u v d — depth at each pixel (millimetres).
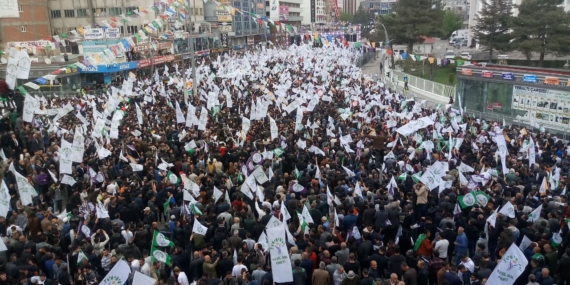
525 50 55062
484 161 18375
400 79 56844
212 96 28984
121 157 18125
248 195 14938
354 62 65625
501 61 63156
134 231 13078
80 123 26109
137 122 26000
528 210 13672
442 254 12039
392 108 29109
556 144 20750
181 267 11898
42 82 23406
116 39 47906
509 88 31141
